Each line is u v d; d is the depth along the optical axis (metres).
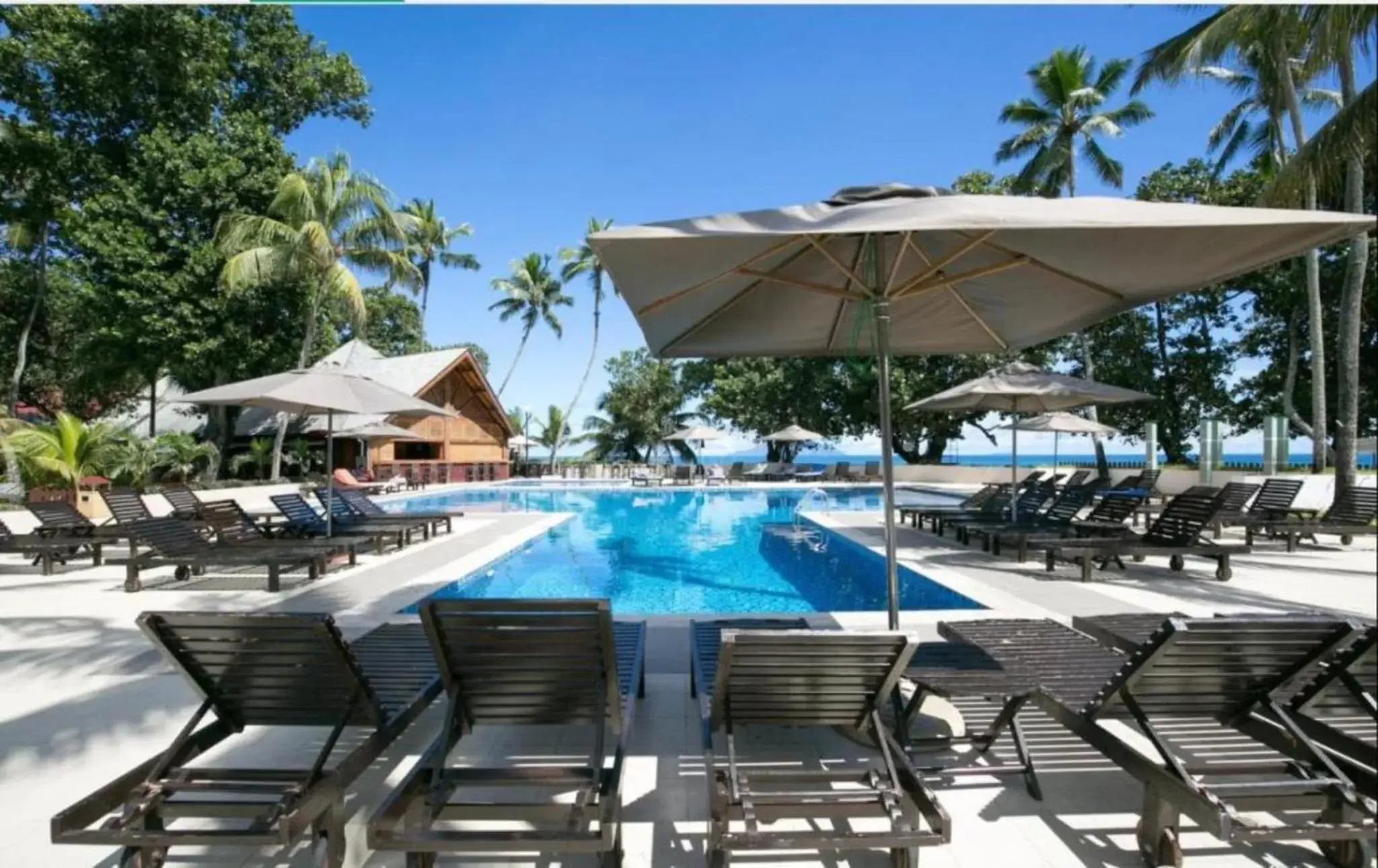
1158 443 27.31
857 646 2.80
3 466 15.04
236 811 2.62
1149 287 4.19
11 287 22.61
